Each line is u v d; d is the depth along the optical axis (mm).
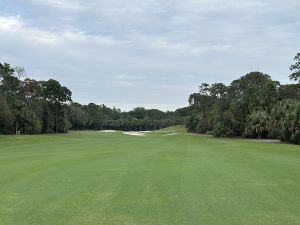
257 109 80625
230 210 9703
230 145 43125
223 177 15297
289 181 14258
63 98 118062
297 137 53469
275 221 8711
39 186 13438
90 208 9984
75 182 14258
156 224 8461
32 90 108562
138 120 173750
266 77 94938
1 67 96500
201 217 9039
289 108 60500
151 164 20375
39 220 8844
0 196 11656
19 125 96375
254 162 21672
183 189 12586
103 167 19062
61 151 33594
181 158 24266
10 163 21766
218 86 115062
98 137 74938
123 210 9750
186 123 136375
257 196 11445
